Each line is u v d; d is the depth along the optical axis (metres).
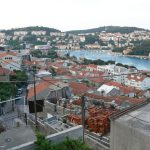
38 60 128.25
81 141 11.55
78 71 111.94
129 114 10.31
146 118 9.85
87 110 28.03
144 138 8.69
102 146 15.05
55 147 10.98
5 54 104.38
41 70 91.44
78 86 68.88
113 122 9.88
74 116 23.81
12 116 23.19
